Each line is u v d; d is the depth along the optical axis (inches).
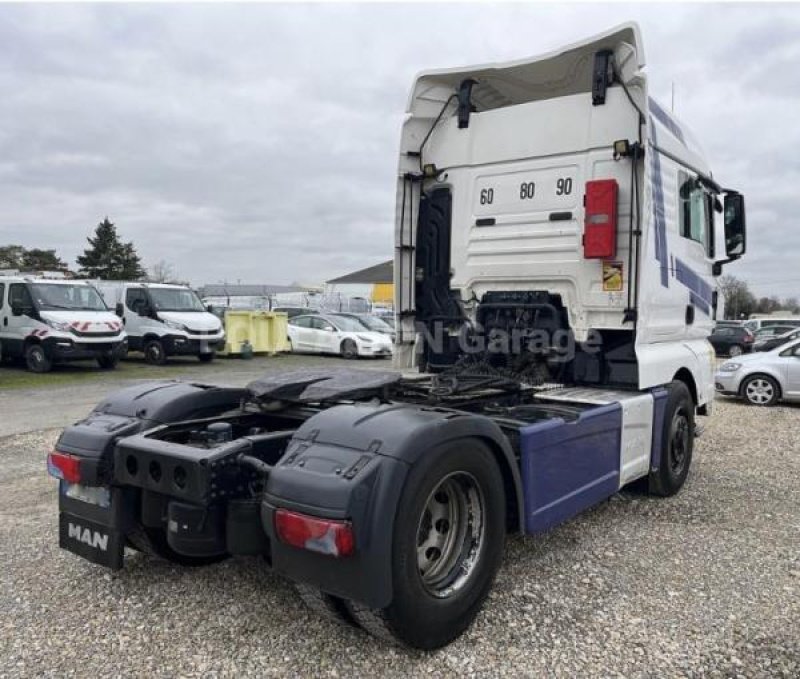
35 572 151.2
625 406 178.1
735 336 1109.7
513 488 136.0
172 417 144.9
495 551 129.1
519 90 225.1
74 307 634.8
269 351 848.3
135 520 134.5
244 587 143.6
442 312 223.0
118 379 565.6
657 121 195.0
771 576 151.6
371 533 103.3
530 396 181.3
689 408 222.4
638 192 186.9
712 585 146.4
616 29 185.0
